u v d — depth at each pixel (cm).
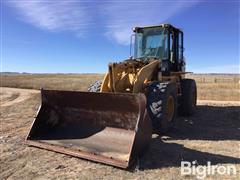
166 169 484
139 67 736
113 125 579
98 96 569
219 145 635
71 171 477
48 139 615
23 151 577
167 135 723
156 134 724
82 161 520
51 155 553
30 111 1171
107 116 585
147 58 830
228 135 738
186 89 974
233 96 1800
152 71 747
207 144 643
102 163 504
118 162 483
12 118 989
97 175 459
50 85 3350
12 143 637
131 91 689
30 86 3225
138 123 508
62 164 507
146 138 527
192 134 743
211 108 1188
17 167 496
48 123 646
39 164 508
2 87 3219
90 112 608
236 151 589
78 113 625
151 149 591
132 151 486
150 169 483
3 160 529
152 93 683
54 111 656
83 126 618
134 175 459
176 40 905
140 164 504
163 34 837
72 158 535
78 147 557
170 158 538
